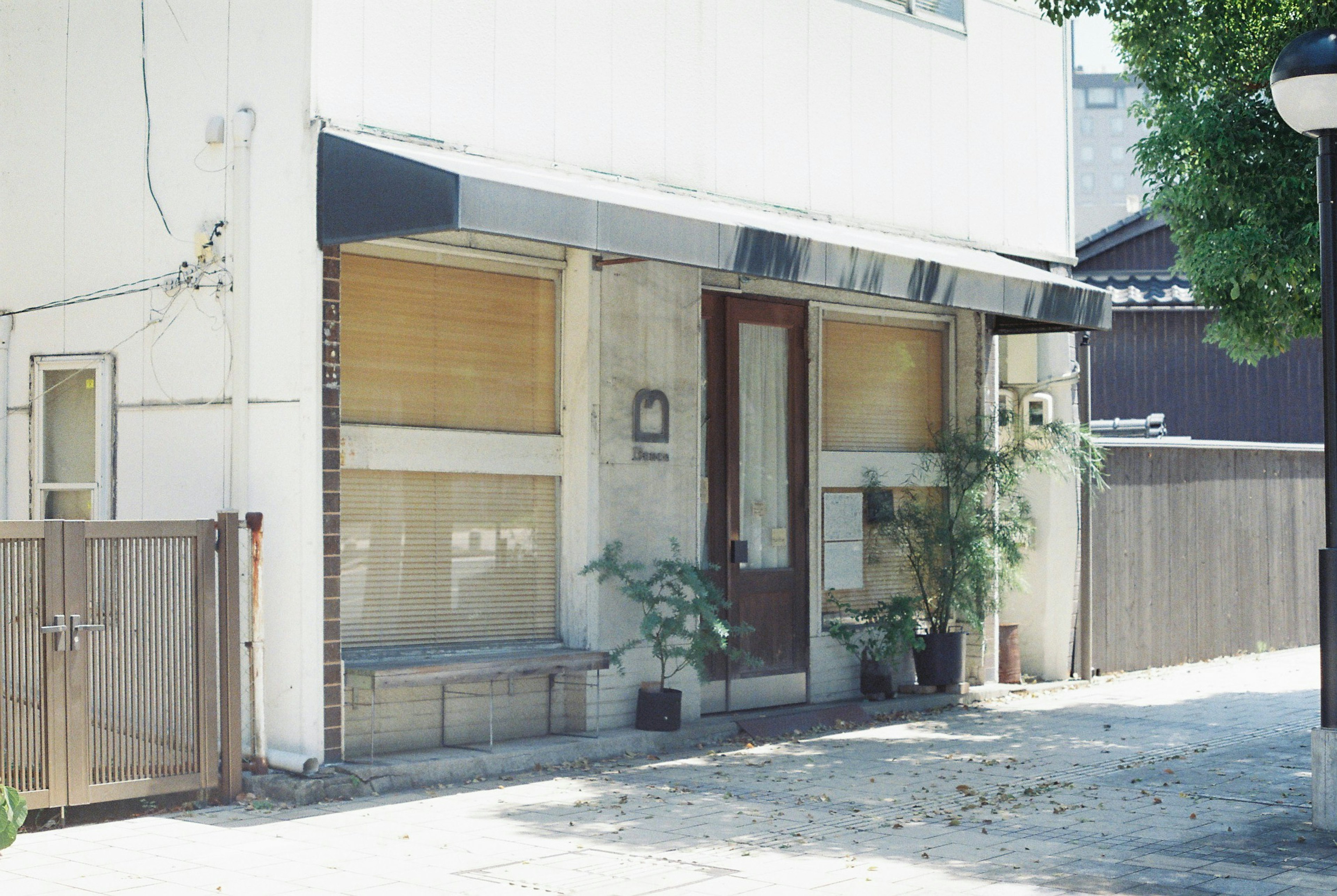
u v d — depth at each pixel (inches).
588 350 377.7
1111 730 413.1
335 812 298.8
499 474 369.1
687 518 399.2
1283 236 413.4
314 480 315.9
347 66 321.4
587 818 291.9
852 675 466.0
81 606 285.0
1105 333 796.0
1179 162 432.1
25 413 368.2
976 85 490.9
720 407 432.5
